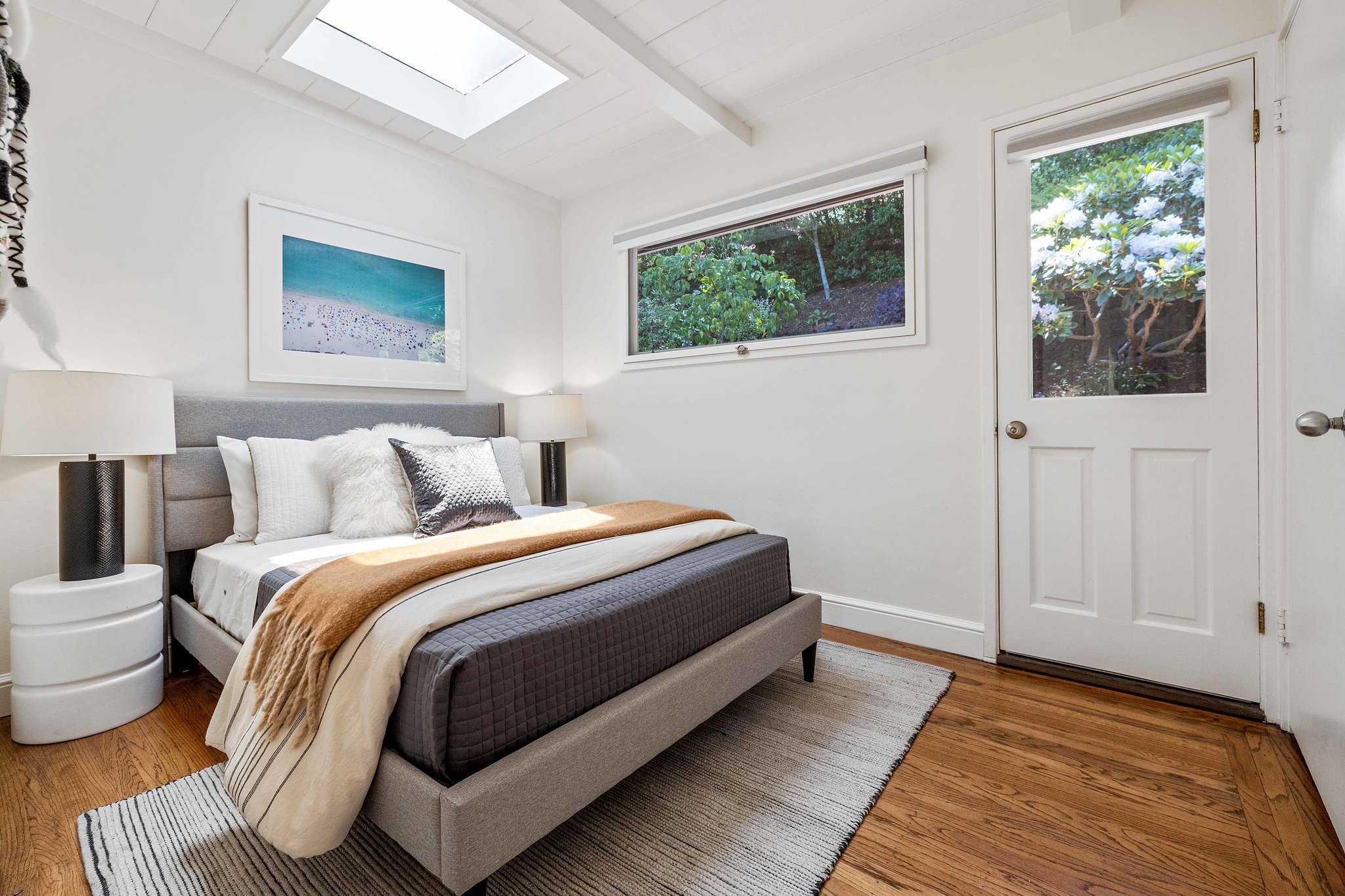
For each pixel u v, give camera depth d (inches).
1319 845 51.4
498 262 141.7
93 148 84.8
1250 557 74.8
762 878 48.2
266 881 47.8
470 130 122.0
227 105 98.4
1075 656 87.1
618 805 57.7
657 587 61.5
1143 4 81.2
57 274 81.8
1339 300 52.1
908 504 101.8
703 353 128.3
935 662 93.6
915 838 53.2
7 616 77.9
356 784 43.8
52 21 81.3
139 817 55.7
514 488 125.6
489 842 41.1
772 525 118.5
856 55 97.3
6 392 77.3
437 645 45.1
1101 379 85.3
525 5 80.4
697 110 105.9
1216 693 77.2
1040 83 88.9
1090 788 60.3
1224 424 76.2
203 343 95.7
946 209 97.3
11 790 60.1
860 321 110.0
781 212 118.6
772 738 69.9
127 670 74.9
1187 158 79.4
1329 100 55.2
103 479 74.8
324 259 110.5
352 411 111.0
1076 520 86.7
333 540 88.5
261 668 54.2
